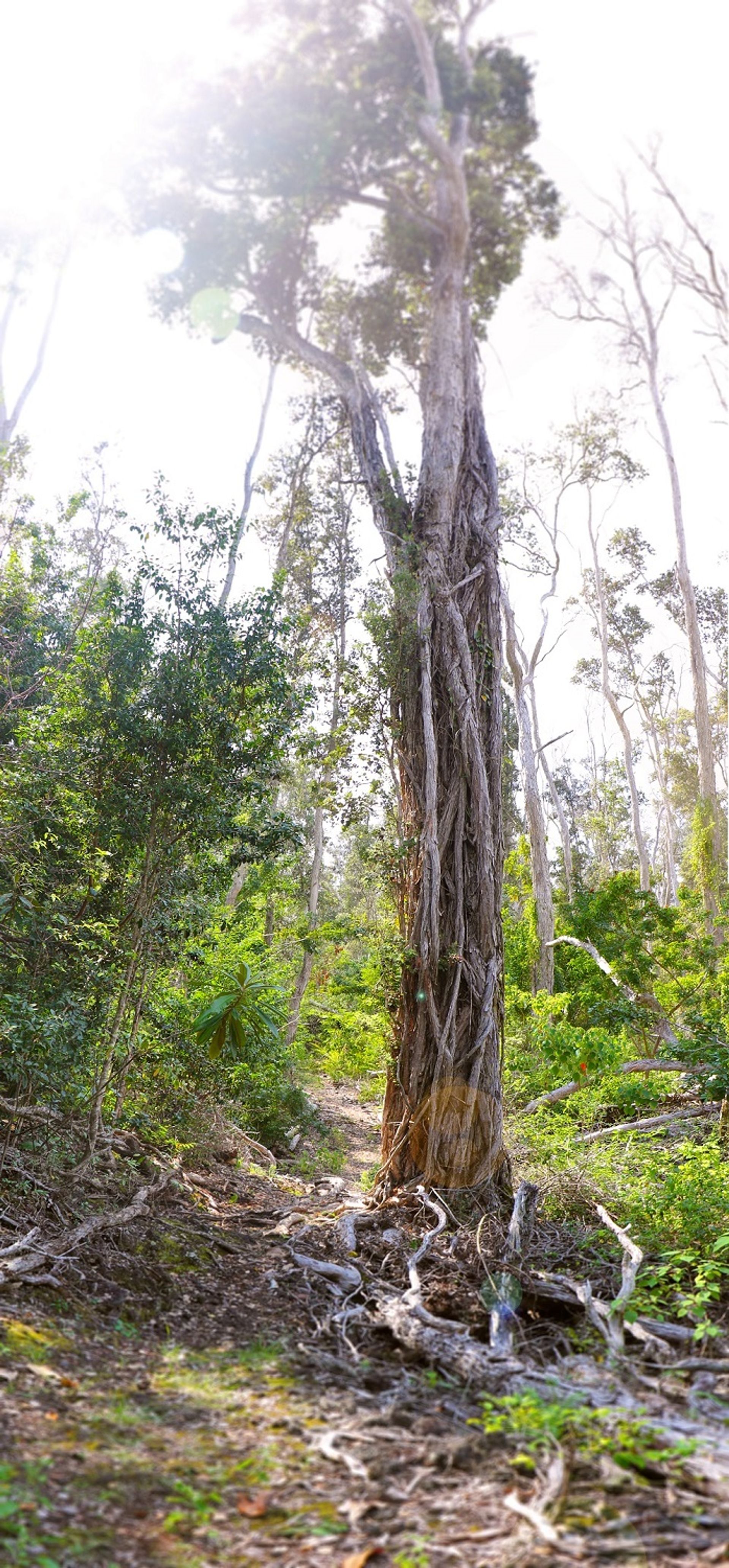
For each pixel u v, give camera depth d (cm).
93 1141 633
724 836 2891
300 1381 387
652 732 3612
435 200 823
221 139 793
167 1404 352
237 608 671
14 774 667
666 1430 312
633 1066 1156
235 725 664
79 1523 253
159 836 675
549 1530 247
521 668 2225
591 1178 708
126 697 651
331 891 2562
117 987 684
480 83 796
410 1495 280
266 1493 283
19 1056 568
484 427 847
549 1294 498
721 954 1608
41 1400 333
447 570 799
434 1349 414
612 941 1667
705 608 3022
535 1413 319
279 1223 682
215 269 836
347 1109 1559
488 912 768
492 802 788
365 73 784
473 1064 738
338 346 898
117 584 668
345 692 811
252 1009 780
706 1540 244
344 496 1527
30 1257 482
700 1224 587
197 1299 504
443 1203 688
